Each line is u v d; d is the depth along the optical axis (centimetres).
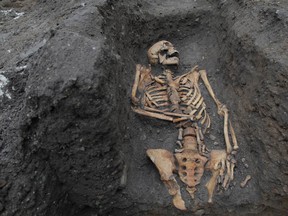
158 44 131
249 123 105
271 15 108
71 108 80
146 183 102
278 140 93
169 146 108
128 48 125
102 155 89
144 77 125
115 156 91
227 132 109
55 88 79
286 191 94
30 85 84
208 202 98
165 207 101
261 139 99
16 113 95
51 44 88
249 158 104
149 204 101
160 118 112
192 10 144
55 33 92
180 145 106
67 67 81
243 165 103
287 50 97
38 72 85
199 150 104
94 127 83
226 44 125
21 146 87
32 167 87
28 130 87
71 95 79
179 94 120
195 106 116
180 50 140
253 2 119
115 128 87
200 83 126
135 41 132
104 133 85
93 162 90
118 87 98
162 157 103
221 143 108
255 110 103
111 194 99
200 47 140
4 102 98
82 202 102
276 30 104
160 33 142
